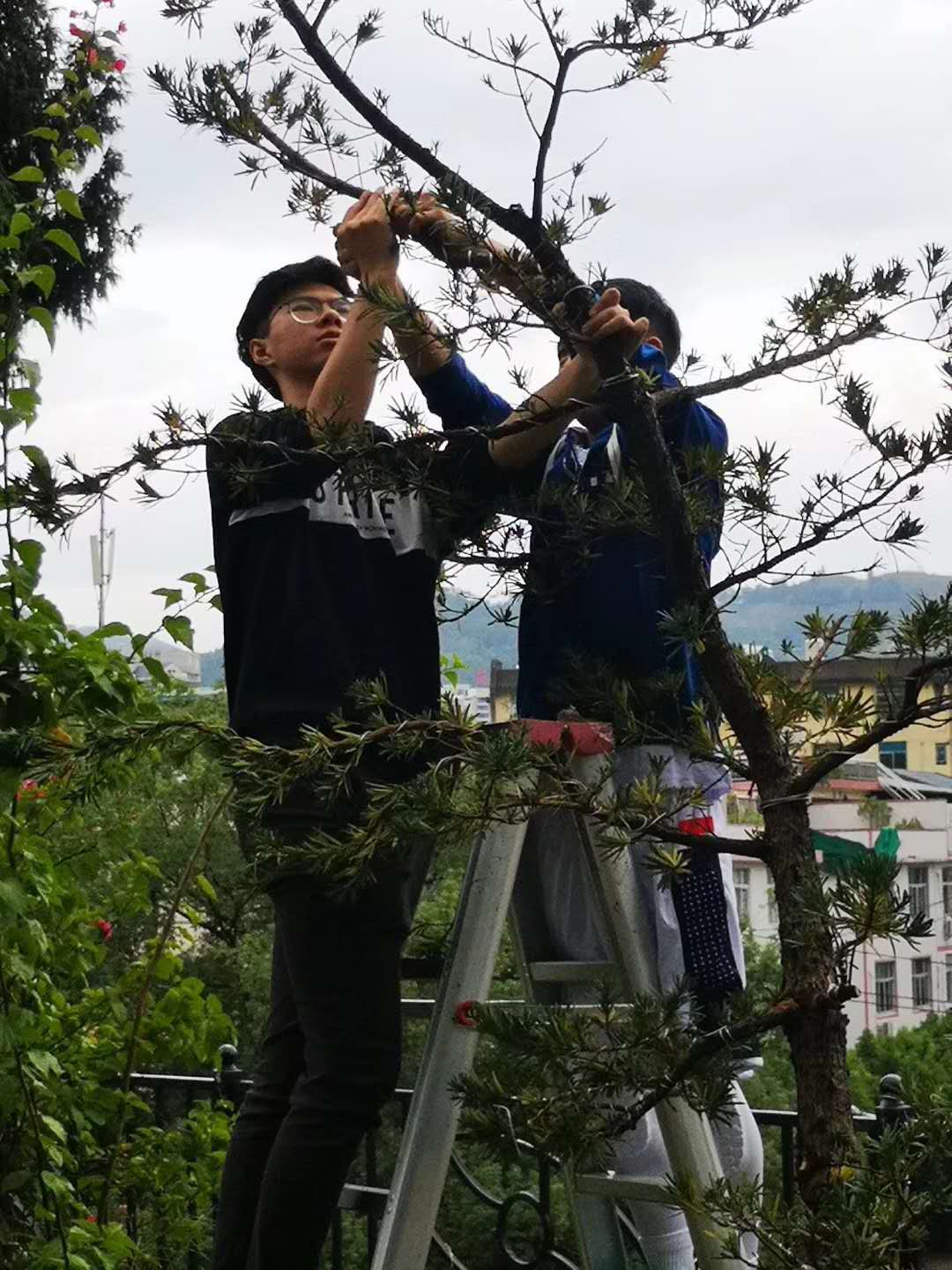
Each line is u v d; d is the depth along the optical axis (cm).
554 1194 484
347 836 199
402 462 191
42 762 202
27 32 993
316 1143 211
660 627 164
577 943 256
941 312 164
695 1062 158
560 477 230
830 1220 145
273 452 200
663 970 230
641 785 167
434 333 167
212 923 1341
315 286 248
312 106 188
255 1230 217
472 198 173
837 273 167
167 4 188
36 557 286
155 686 315
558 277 174
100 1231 315
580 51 177
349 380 208
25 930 296
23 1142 310
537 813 246
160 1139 349
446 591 241
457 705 176
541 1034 157
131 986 350
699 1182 205
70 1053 337
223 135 189
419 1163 218
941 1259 152
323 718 221
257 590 229
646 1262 255
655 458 173
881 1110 240
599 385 178
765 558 167
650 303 252
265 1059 243
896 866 141
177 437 175
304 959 216
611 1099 169
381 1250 218
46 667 280
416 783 166
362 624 227
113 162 1231
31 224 309
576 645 238
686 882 229
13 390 291
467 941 225
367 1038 215
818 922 149
